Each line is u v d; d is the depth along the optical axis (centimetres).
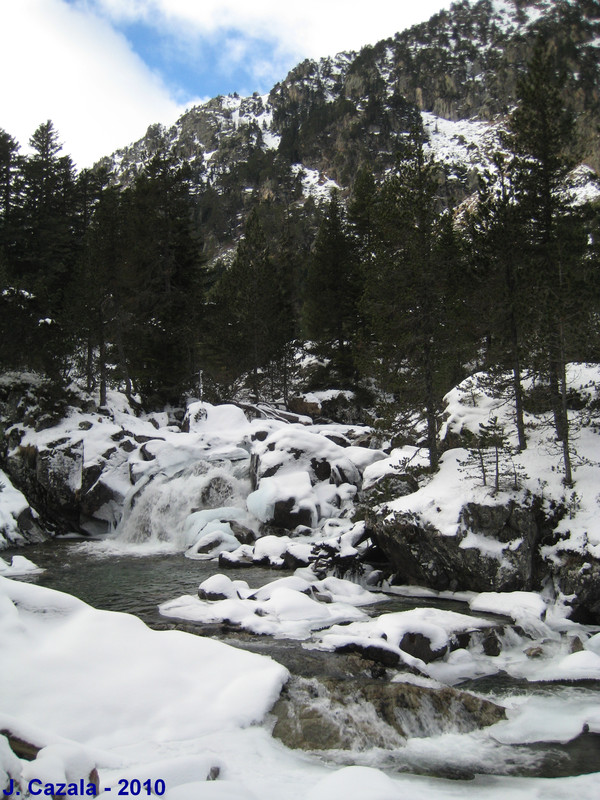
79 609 1054
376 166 17112
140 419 3822
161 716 853
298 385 5006
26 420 3322
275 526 2481
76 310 3731
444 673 1216
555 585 1723
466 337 2434
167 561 2278
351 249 4841
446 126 19950
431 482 2112
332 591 1769
